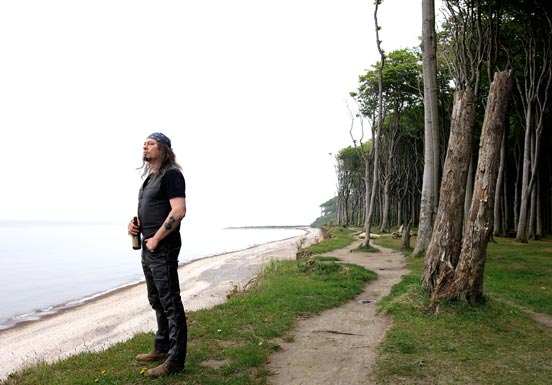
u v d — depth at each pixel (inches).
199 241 2581.2
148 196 174.4
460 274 296.0
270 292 386.0
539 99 970.7
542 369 192.4
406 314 287.6
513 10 860.6
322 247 934.4
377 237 1316.4
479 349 219.9
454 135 314.8
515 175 1453.0
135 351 215.3
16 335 445.1
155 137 175.3
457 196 309.9
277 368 197.2
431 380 179.6
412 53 1223.5
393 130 1560.0
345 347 230.7
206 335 244.1
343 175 2807.6
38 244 2484.0
